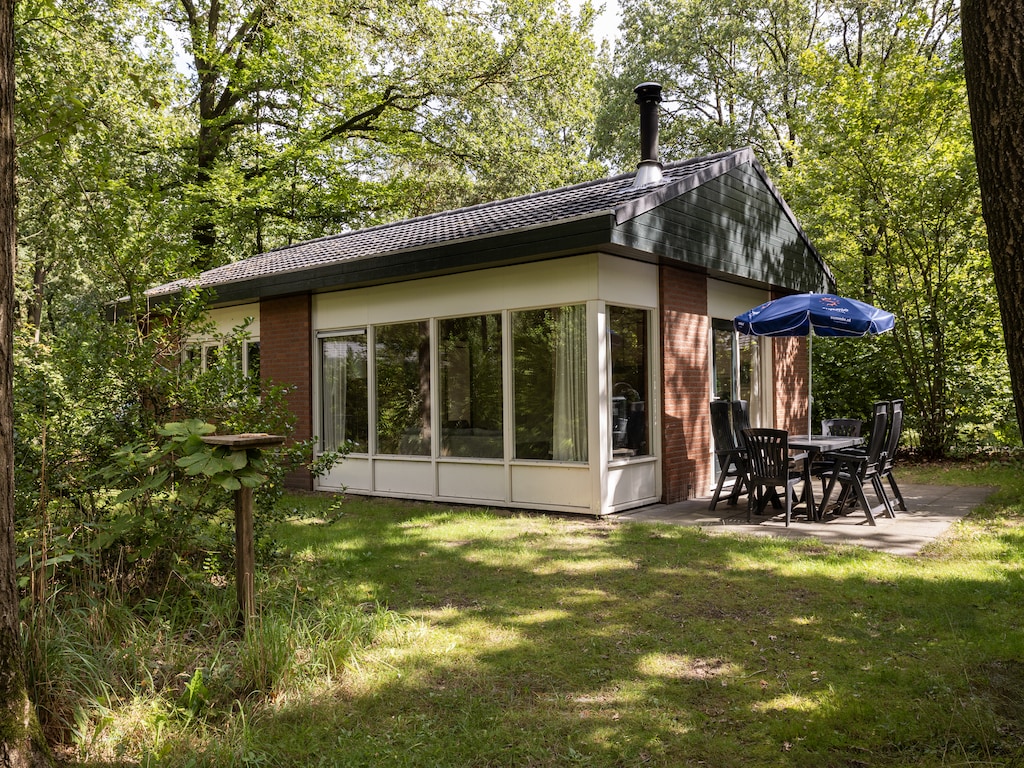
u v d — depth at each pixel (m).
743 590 5.27
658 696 3.55
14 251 2.74
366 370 10.34
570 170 23.31
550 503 8.52
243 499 4.18
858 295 13.98
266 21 18.56
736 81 24.25
